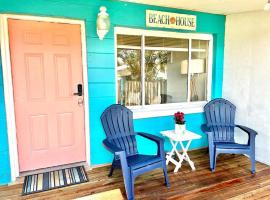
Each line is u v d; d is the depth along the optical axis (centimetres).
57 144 295
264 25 320
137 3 310
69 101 295
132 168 238
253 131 308
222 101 357
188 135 306
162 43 350
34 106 277
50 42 275
